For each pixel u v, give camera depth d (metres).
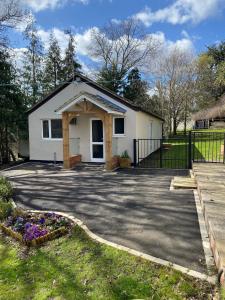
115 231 4.84
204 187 6.17
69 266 3.78
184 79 33.25
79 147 13.44
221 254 3.20
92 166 12.26
